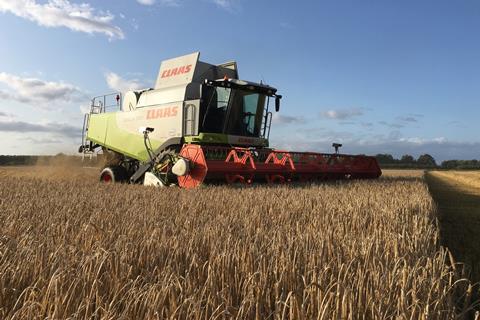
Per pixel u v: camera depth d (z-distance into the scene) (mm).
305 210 7043
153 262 3582
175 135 12961
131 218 5875
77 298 2773
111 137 15469
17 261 3453
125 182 14453
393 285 3105
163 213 6582
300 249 3975
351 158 15156
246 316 2631
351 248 4117
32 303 2551
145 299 2699
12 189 10227
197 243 4238
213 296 2756
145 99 14375
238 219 6000
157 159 12695
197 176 11094
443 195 18891
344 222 5824
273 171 12078
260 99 13891
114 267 3328
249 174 11680
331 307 2688
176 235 4734
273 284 3146
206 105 12930
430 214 7383
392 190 10562
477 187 25641
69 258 3604
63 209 6617
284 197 8555
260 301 2895
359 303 2768
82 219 5777
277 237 4527
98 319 2648
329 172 13727
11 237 4613
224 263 3424
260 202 7750
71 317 2453
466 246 7004
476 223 9773
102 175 14977
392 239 4449
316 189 10273
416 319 2676
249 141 13617
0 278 2979
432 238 5176
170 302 2689
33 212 6461
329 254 3883
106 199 8242
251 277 3000
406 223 5844
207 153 11828
